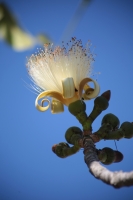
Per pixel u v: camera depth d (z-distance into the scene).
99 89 0.63
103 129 0.61
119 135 0.60
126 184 0.44
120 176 0.44
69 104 0.63
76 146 0.60
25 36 0.40
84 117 0.62
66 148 0.61
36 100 0.64
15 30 0.40
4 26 0.39
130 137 0.61
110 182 0.45
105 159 0.59
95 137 0.60
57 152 0.62
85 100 0.64
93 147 0.58
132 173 0.44
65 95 0.63
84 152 0.58
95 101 0.63
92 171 0.49
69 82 0.63
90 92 0.64
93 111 0.62
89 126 0.61
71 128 0.62
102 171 0.47
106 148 0.60
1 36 0.39
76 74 0.64
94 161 0.52
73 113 0.62
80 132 0.62
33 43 0.40
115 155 0.60
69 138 0.62
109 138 0.61
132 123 0.62
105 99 0.63
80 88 0.63
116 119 0.62
